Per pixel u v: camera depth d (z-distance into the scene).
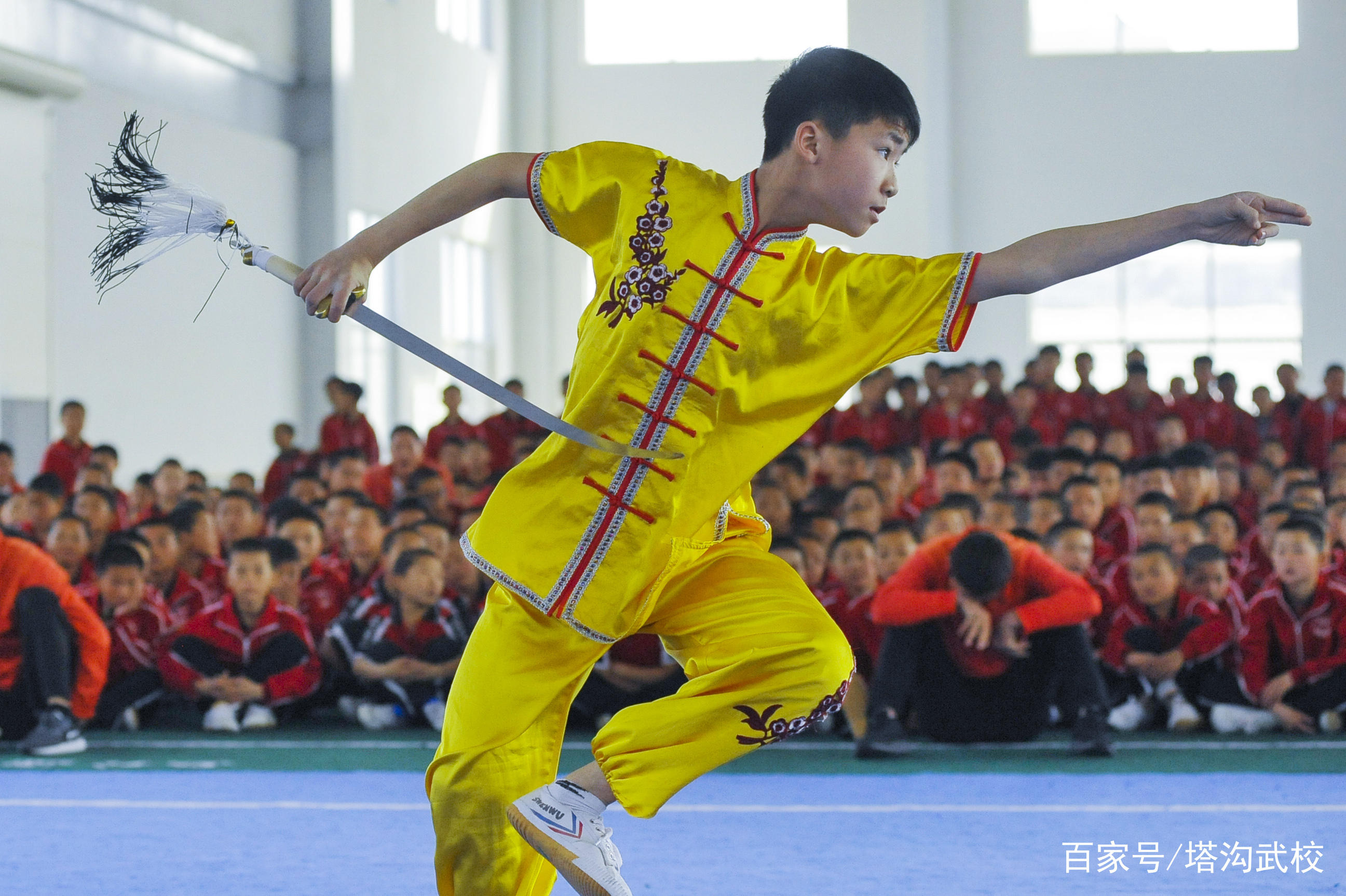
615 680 6.30
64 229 11.48
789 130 2.30
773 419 2.32
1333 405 11.97
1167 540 6.84
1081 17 17.33
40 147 11.20
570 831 2.35
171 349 12.78
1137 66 17.20
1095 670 5.52
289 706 6.73
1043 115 17.34
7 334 10.85
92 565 7.23
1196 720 6.21
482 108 18.05
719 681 2.30
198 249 13.17
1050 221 17.28
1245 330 17.16
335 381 11.37
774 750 5.80
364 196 15.27
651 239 2.33
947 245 17.31
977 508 6.84
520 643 2.41
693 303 2.29
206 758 5.80
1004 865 3.71
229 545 7.96
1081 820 4.29
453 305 17.38
